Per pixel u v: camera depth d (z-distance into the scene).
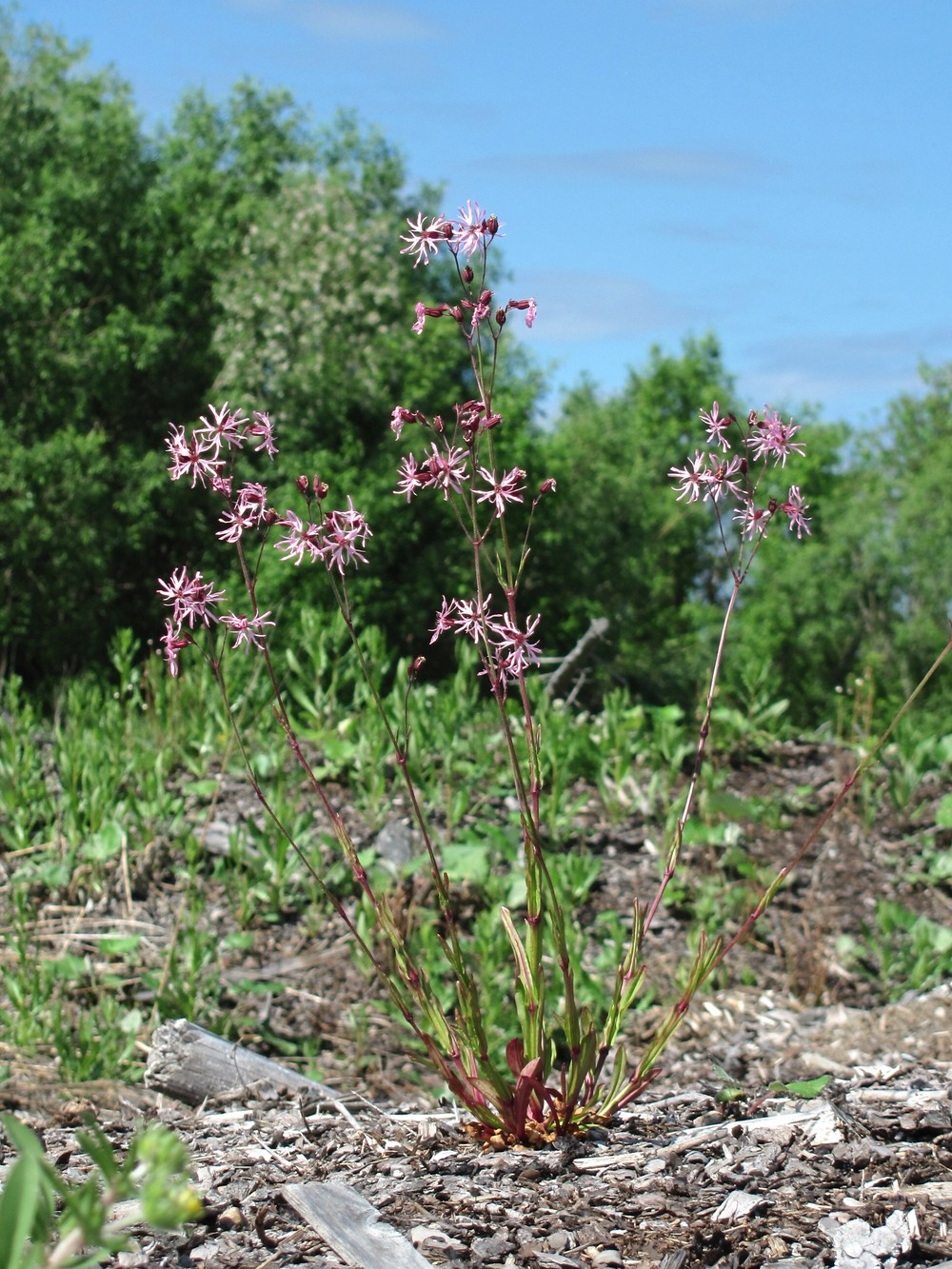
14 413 22.34
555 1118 2.98
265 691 7.56
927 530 35.44
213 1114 3.52
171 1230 2.39
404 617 23.00
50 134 23.95
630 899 6.18
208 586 2.80
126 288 24.47
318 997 5.19
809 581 35.53
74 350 22.00
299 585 20.94
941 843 7.03
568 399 43.22
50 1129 3.43
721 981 5.51
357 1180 2.70
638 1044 4.95
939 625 34.66
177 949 5.33
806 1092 3.29
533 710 7.59
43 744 7.58
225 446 2.76
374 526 21.95
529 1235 2.35
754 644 35.59
